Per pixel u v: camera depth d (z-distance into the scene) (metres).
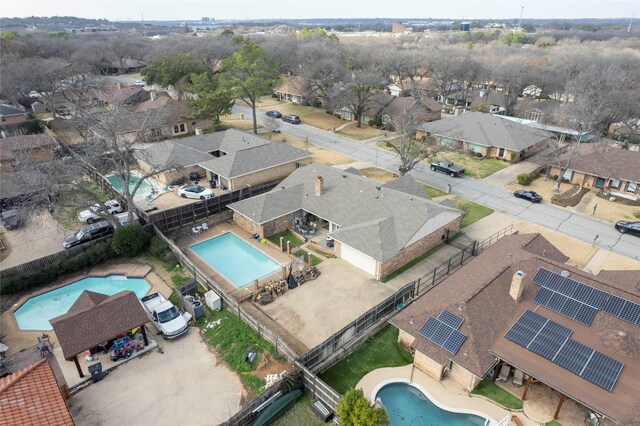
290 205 40.47
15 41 127.25
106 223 38.38
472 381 22.33
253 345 25.70
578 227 41.69
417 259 35.75
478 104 88.31
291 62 109.50
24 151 47.81
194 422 21.05
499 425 19.86
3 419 15.65
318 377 23.73
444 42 185.00
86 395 22.61
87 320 23.72
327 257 36.19
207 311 29.30
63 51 129.38
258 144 52.97
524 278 24.42
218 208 42.56
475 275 27.23
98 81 96.69
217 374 23.95
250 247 38.12
